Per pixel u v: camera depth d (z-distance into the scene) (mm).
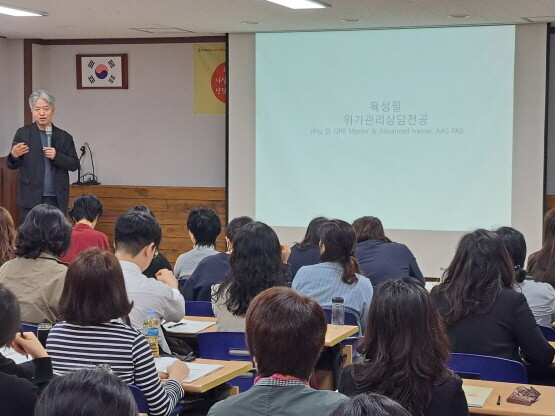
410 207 9086
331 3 7254
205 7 7535
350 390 2449
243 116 9414
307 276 4676
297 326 2074
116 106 10211
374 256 5422
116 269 2936
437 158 8945
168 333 4270
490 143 8734
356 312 4586
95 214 5586
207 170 10008
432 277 9070
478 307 3471
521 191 8625
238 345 3861
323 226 4703
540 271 4875
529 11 7586
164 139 10109
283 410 2051
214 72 9891
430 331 2387
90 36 9914
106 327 2926
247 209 9500
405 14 7914
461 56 8758
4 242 4461
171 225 9906
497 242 3514
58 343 2922
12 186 10039
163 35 9727
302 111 9273
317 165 9297
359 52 9078
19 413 2262
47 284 3896
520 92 8555
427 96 8914
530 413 2807
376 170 9148
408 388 2361
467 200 8875
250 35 9320
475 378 3293
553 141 8891
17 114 10172
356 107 9148
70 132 10312
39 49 10258
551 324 4383
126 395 1406
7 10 7805
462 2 7121
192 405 3428
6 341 2309
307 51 9203
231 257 4148
